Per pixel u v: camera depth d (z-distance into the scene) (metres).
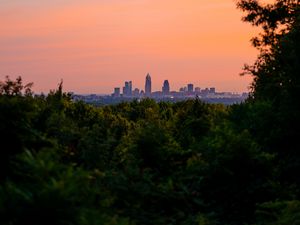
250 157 13.32
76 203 7.61
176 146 14.59
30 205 6.75
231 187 12.89
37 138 10.34
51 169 7.59
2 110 9.69
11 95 10.70
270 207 11.98
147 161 13.67
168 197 11.75
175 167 13.79
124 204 10.87
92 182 10.75
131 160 13.34
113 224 7.59
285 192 12.99
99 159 12.91
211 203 12.64
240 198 12.75
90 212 7.23
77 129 14.90
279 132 16.94
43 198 6.75
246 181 13.11
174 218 11.43
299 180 15.08
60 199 6.83
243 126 17.81
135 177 12.08
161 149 13.84
